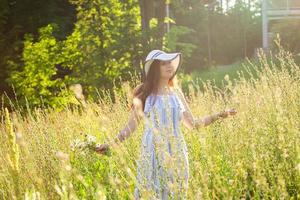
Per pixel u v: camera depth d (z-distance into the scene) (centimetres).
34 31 2398
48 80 1822
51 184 466
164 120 454
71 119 828
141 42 1852
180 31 1912
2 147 671
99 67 1811
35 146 562
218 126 519
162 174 426
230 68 2341
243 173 414
